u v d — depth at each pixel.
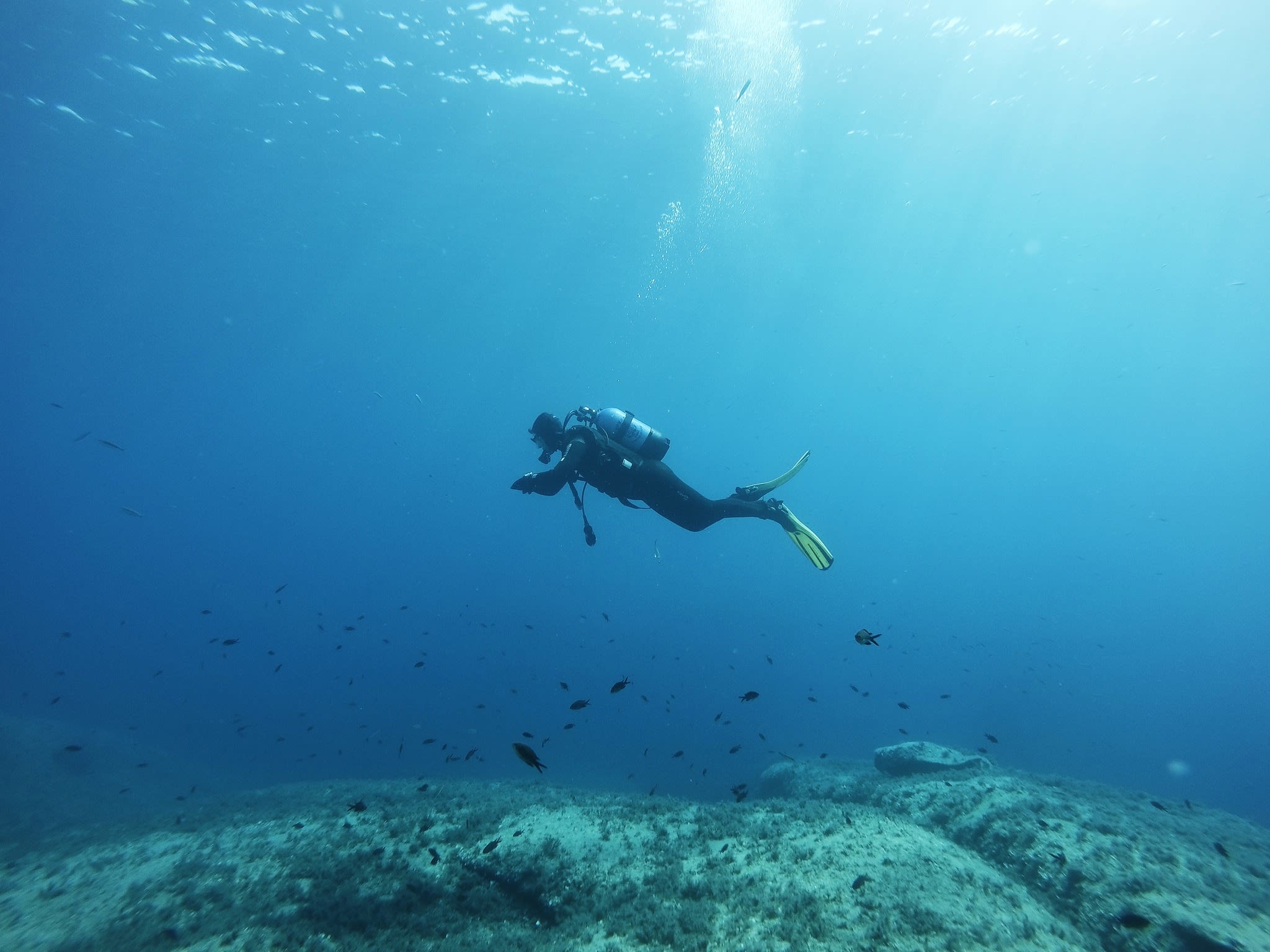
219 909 4.51
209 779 16.98
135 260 35.34
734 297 44.25
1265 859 4.09
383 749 21.92
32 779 13.94
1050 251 36.84
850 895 3.83
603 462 5.77
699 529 5.97
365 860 4.95
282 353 63.84
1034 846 4.48
